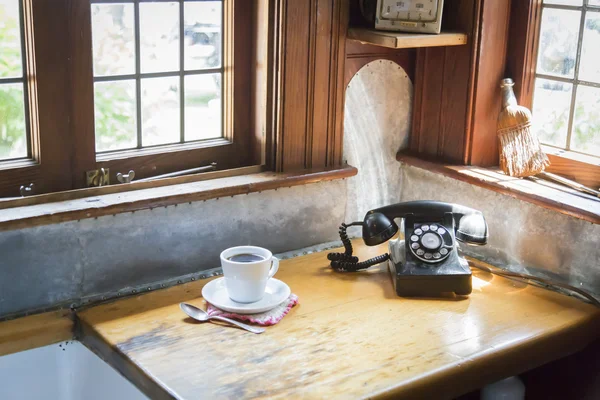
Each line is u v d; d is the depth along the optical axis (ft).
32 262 5.63
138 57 6.25
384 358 5.14
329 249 7.16
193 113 6.73
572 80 6.67
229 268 5.64
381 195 7.64
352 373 4.93
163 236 6.21
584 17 6.47
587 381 6.40
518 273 6.58
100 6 5.94
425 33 6.61
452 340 5.42
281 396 4.66
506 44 6.97
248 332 5.46
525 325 5.70
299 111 6.83
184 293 6.08
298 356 5.14
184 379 4.82
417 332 5.53
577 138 6.72
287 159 6.88
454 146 7.23
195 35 6.56
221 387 4.74
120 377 5.44
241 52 6.75
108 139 6.27
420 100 7.48
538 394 6.82
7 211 5.55
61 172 6.00
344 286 6.31
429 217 6.47
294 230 7.01
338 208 7.28
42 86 5.75
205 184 6.41
